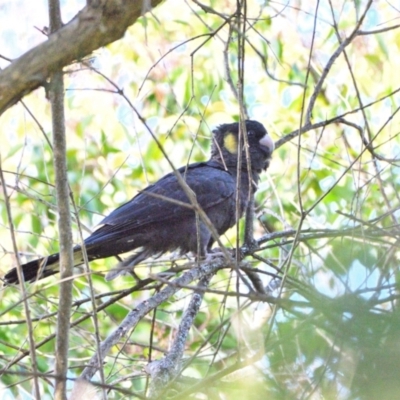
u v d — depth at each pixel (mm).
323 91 13023
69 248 6305
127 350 11242
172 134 13055
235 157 11391
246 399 4812
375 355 4145
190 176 10867
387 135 11727
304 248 9914
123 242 10164
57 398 6176
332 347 4742
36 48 5996
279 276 7957
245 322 7020
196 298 8602
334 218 11562
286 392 4809
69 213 6289
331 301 4602
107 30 6055
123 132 12922
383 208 10070
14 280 8672
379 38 12797
